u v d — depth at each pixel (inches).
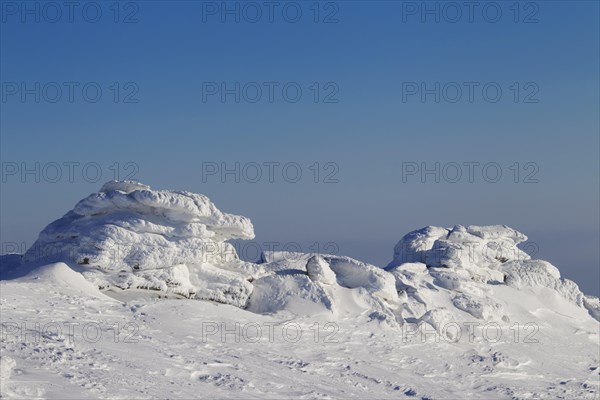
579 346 1325.0
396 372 968.9
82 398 607.8
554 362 1202.0
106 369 708.7
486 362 1107.3
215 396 703.1
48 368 673.6
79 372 680.4
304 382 824.3
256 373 814.5
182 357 808.9
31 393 594.2
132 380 692.1
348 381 876.0
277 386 781.3
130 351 789.2
